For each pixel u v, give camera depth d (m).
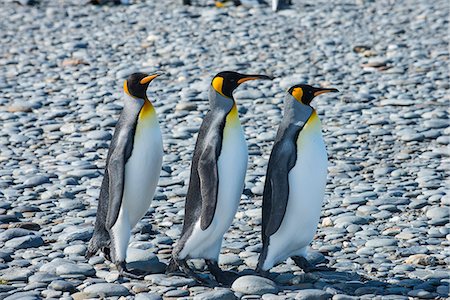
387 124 15.94
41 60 21.84
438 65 20.56
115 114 16.78
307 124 8.48
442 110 16.70
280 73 20.20
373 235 10.41
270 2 29.80
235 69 20.55
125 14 27.88
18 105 17.31
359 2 29.92
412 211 11.35
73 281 8.77
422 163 13.64
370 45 22.98
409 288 8.61
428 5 29.11
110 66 21.19
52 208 11.59
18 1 29.88
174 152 14.44
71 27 26.02
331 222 10.88
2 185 12.58
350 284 8.64
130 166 8.73
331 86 19.00
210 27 25.52
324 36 24.31
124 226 8.87
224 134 8.38
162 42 23.59
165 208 11.58
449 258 9.46
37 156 14.27
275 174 8.39
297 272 9.07
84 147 14.72
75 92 18.69
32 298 8.21
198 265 9.24
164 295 8.38
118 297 8.34
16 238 10.12
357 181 12.77
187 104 17.06
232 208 8.52
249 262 9.37
